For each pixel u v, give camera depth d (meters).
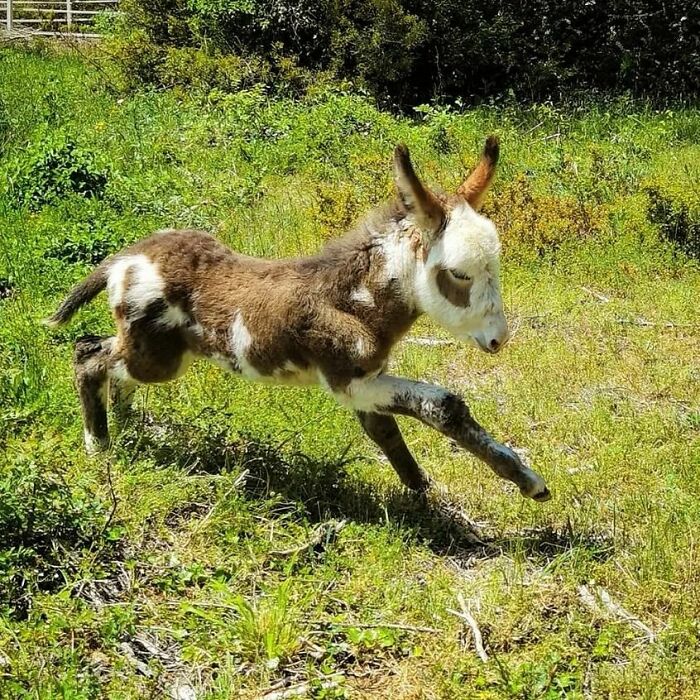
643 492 2.66
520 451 2.93
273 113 6.27
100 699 2.00
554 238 4.22
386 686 2.07
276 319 2.54
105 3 13.24
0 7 13.16
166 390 3.04
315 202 4.62
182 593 2.28
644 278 4.04
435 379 3.32
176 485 2.56
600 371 3.34
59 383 3.00
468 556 2.47
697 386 3.26
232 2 7.73
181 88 7.36
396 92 7.99
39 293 3.58
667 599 2.29
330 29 7.81
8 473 2.43
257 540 2.43
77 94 7.46
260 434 2.83
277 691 2.05
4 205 4.47
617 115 6.81
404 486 2.68
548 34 8.29
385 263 2.48
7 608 2.15
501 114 6.78
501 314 2.44
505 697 2.03
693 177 5.11
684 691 2.05
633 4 8.21
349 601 2.26
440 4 7.98
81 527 2.34
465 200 2.47
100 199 4.63
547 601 2.28
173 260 2.67
